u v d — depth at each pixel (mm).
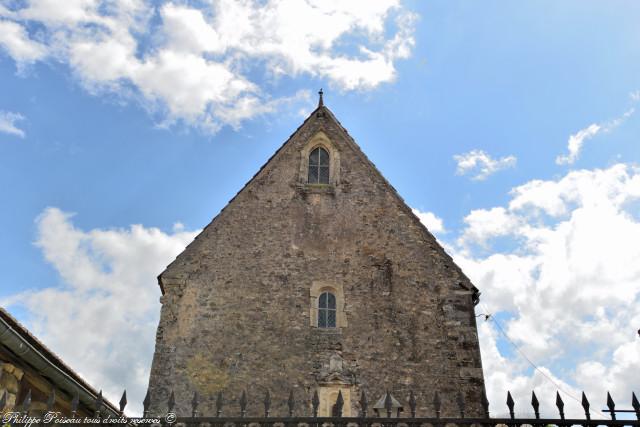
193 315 16375
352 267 17453
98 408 7711
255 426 9180
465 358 15945
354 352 15977
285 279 17125
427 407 15156
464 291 17078
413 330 16391
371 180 19203
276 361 15727
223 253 17500
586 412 7531
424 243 17922
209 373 15469
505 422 7523
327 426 14172
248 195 18688
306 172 19375
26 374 9641
